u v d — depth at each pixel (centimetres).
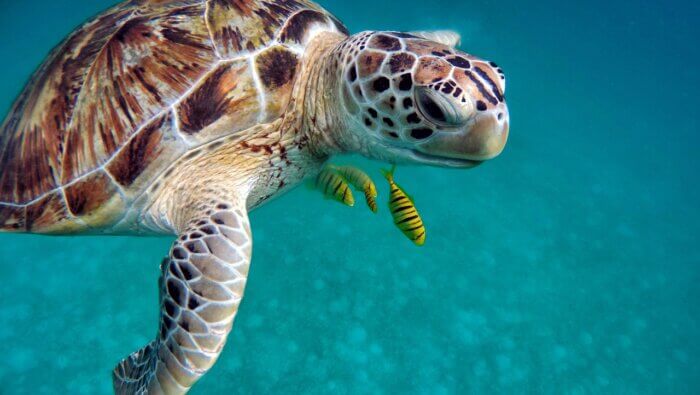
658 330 104
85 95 52
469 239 114
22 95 59
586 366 94
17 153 54
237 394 81
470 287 103
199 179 52
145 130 49
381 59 48
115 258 103
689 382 95
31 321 90
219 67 51
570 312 104
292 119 56
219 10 54
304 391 82
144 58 51
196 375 43
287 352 86
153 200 52
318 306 93
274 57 54
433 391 84
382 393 83
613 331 102
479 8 227
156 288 97
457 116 44
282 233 106
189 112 50
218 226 46
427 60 46
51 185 51
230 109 51
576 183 148
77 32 59
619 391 91
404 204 63
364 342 89
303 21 58
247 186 54
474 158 47
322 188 74
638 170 168
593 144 177
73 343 87
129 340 89
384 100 48
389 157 54
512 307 101
